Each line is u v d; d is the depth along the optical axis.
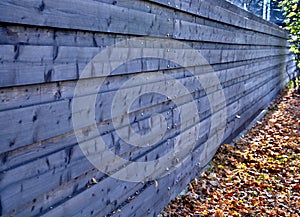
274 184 4.12
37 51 1.47
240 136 5.81
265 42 7.68
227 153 4.81
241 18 5.17
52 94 1.60
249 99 6.52
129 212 2.40
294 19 10.25
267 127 6.72
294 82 13.57
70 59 1.68
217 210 3.29
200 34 3.48
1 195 1.36
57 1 1.55
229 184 3.96
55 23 1.55
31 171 1.50
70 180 1.77
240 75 5.56
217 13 3.94
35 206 1.55
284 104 9.25
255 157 4.94
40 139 1.53
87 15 1.76
